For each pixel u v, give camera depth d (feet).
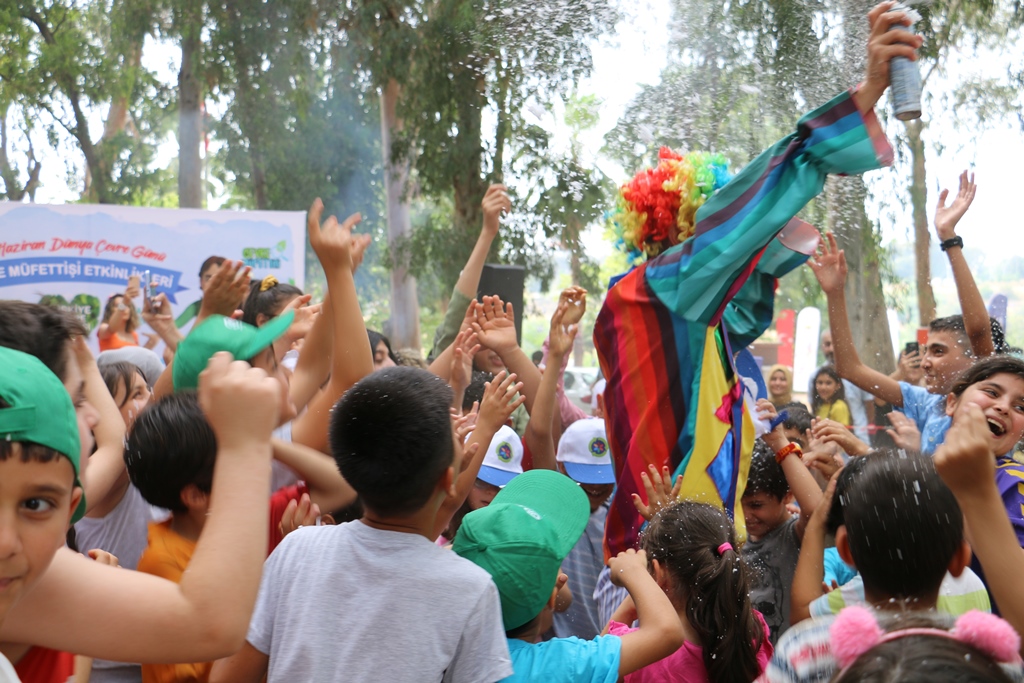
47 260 24.48
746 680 7.20
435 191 45.11
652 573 7.59
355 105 54.19
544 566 6.66
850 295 42.93
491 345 11.14
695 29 23.32
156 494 7.05
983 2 34.86
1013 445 8.87
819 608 7.36
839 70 22.30
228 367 4.67
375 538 6.16
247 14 50.47
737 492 9.61
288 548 6.35
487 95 40.16
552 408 10.01
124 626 4.31
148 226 24.81
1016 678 3.91
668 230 10.06
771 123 23.12
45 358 5.74
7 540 3.76
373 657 5.83
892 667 3.78
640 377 9.37
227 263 9.30
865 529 6.15
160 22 54.75
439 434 6.21
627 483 9.34
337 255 8.45
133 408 10.20
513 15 26.66
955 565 6.12
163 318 12.22
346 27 46.29
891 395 13.53
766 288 10.48
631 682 7.36
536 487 7.76
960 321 13.56
